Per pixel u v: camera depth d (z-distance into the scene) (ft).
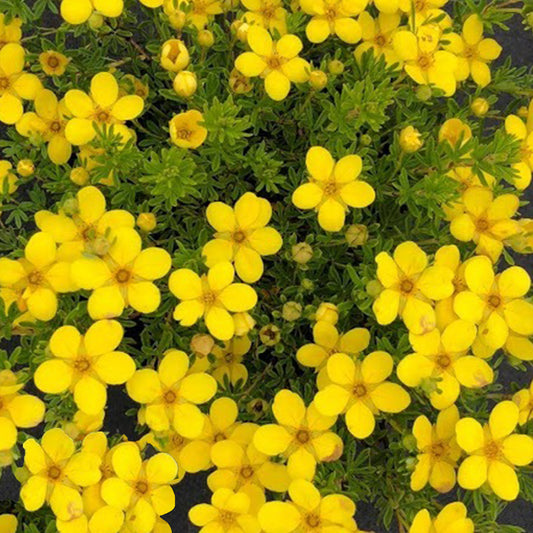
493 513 1.30
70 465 1.22
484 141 1.45
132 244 1.24
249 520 1.25
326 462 1.34
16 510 1.51
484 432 1.25
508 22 1.92
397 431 1.40
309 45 1.52
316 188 1.30
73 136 1.33
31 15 1.40
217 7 1.42
